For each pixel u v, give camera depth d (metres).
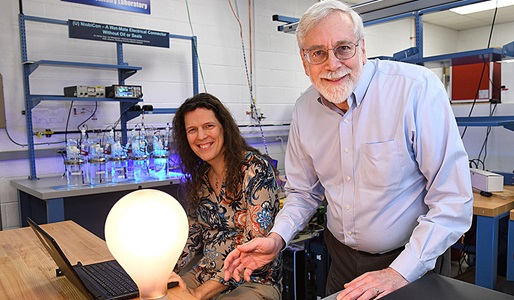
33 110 3.20
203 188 1.64
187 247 1.63
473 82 3.22
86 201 3.00
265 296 1.45
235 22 4.33
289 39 4.78
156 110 3.46
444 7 2.92
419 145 1.13
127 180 2.89
